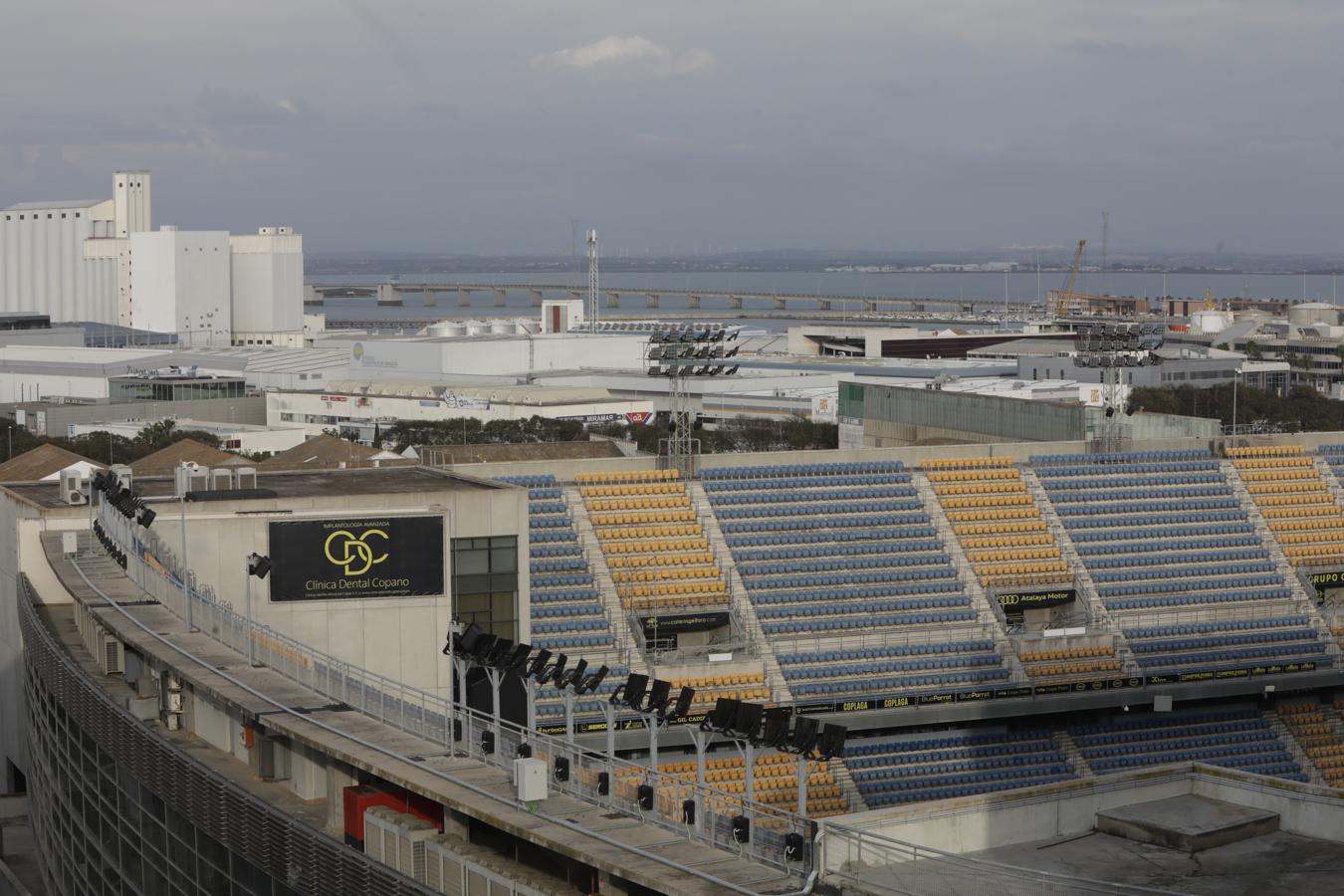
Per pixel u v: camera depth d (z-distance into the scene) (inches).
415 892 1781.5
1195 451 5255.9
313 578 3390.7
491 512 3698.3
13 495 4065.0
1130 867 2183.8
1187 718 4414.4
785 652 4178.2
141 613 2910.9
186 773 2182.6
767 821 2124.8
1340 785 4237.2
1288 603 4704.7
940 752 4104.3
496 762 2070.6
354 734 2187.5
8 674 4030.5
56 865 2920.8
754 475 4753.9
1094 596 4611.2
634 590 4242.1
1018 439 5900.6
